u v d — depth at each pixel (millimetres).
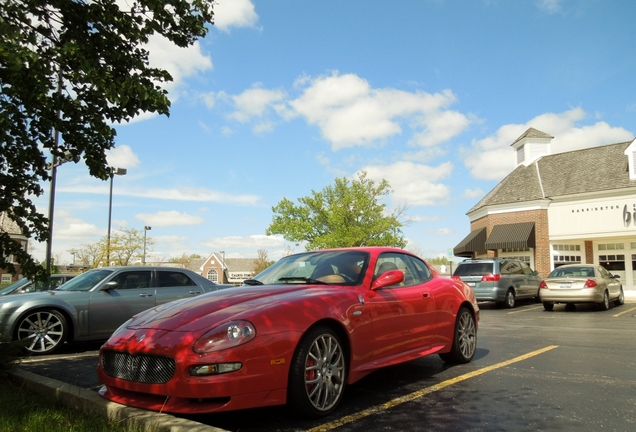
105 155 5398
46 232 5402
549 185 26656
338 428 4035
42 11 4598
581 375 5797
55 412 4168
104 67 4484
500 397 4875
